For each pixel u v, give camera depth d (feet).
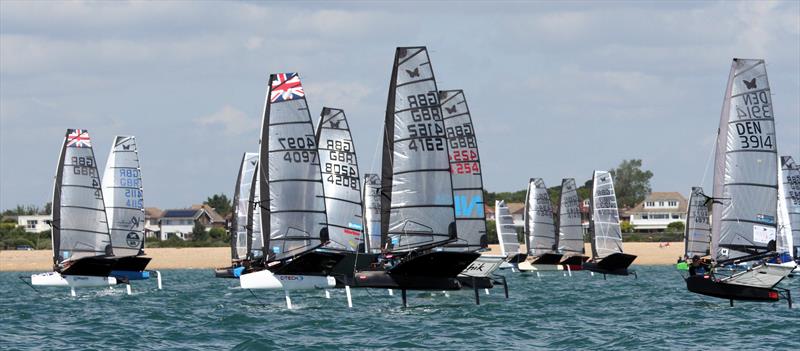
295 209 327.47
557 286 475.31
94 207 428.56
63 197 422.82
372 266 319.88
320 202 330.54
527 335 256.93
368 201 479.00
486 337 252.42
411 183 307.37
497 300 368.48
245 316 300.20
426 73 308.19
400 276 299.17
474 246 354.74
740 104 305.73
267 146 328.08
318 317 297.74
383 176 311.47
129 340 253.24
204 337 257.14
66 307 356.79
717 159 310.45
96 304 370.53
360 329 267.59
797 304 333.83
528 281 531.09
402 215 307.99
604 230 580.71
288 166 327.67
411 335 255.09
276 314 309.83
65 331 273.75
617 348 234.17
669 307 331.77
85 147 428.15
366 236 476.95
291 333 261.44
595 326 276.21
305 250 327.67
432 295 396.16
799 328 263.90
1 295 434.30
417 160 307.17
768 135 304.50
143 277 483.92
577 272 640.99
